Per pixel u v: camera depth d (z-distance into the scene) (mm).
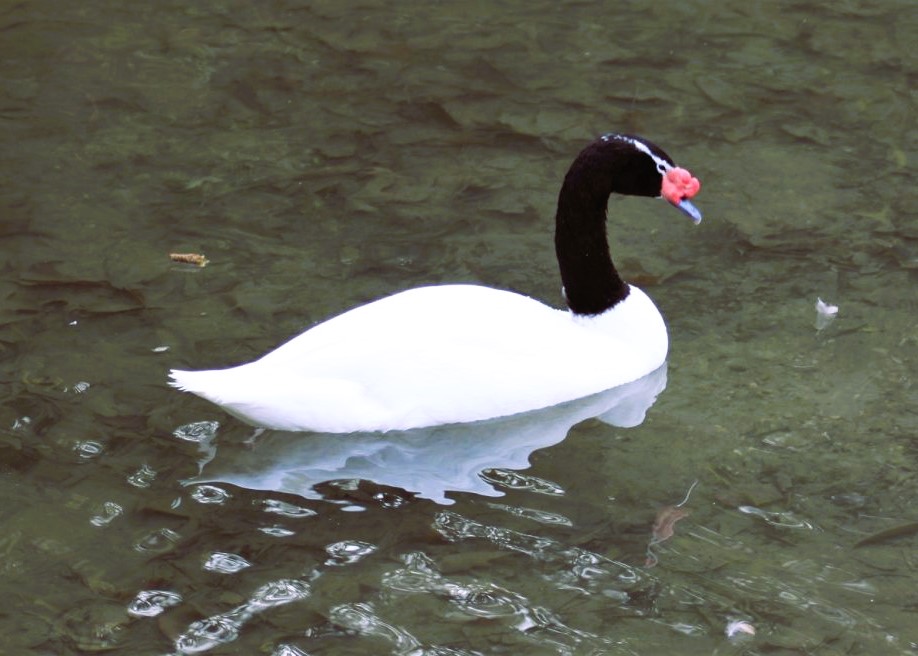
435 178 13969
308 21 17188
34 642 8234
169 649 8180
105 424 10164
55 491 9469
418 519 9336
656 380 10984
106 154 14273
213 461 9836
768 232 13047
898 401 10594
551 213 13367
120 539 9062
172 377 9961
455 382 10250
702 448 10125
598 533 9195
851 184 13828
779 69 16109
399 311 10359
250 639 8266
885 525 9242
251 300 11836
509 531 9219
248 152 14391
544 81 15883
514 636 8281
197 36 16781
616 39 16812
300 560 8914
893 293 12016
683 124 14984
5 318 11438
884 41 16703
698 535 9172
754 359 11180
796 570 8828
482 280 12266
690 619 8414
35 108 15102
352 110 15258
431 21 17219
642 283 12289
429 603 8555
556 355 10617
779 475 9789
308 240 12852
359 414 10039
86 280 12062
